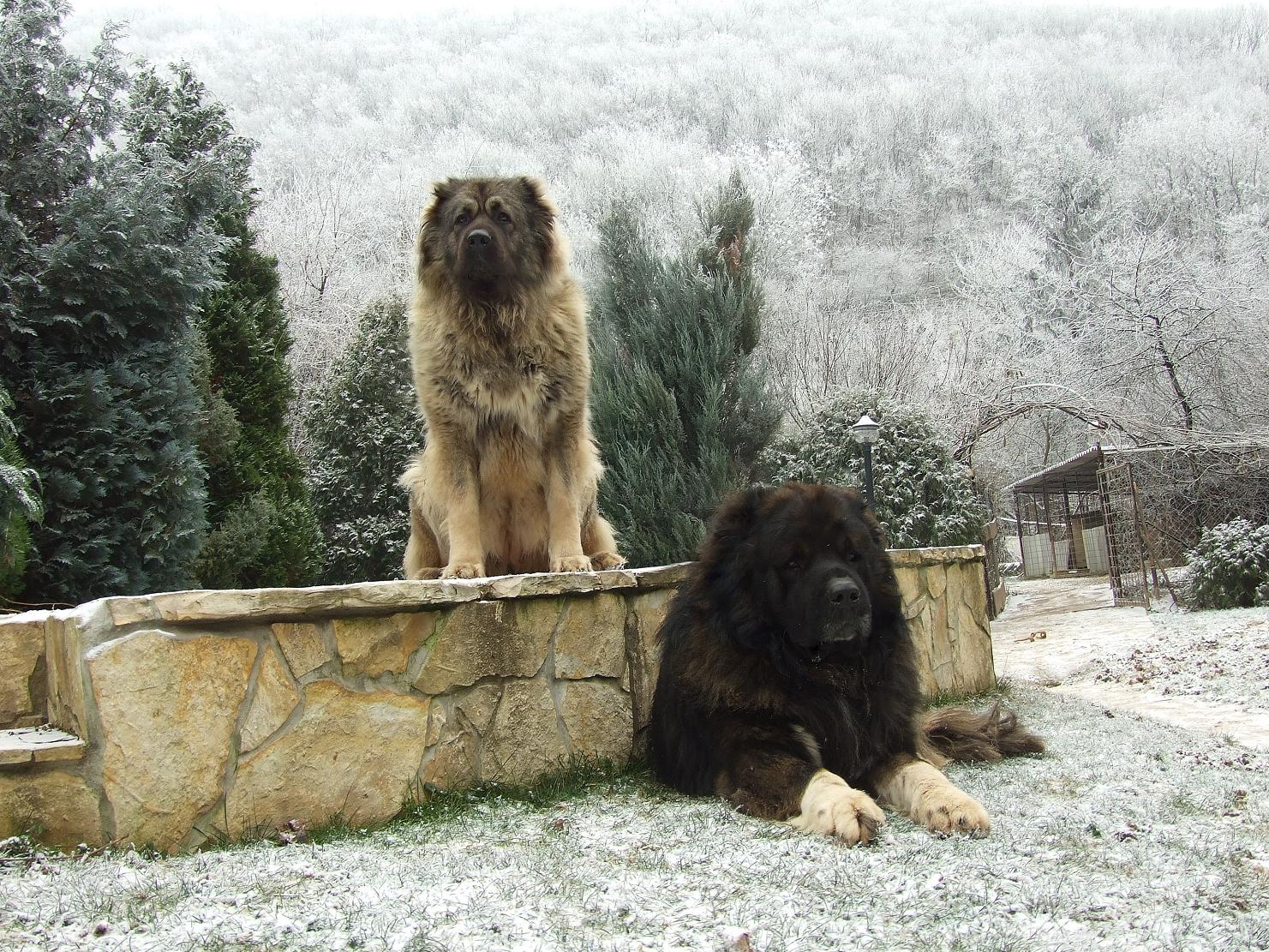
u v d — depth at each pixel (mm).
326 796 3721
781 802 3705
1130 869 3064
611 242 14516
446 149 35250
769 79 42969
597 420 13133
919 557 7195
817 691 4086
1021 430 31203
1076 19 52062
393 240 28203
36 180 7660
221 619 3496
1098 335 26688
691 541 12258
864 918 2654
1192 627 12906
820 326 25922
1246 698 7543
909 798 3832
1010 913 2682
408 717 3975
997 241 33125
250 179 14109
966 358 24609
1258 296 22688
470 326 5340
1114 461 19844
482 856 3268
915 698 4398
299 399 20984
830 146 39906
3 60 7602
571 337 5574
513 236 5363
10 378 7289
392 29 48219
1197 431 20906
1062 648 12555
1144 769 4660
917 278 35281
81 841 3229
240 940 2480
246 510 10305
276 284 12297
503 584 4332
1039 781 4375
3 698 3697
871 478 11672
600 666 4742
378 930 2535
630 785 4426
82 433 7309
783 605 4027
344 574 13562
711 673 4113
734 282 14133
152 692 3365
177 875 3002
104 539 7262
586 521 5992
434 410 5469
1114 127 40406
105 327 7613
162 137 12023
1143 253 25906
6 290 7180
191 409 8039
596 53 46219
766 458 14414
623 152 34625
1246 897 2785
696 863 3137
